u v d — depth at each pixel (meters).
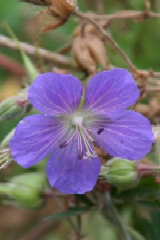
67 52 0.29
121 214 0.27
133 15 0.27
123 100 0.22
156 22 0.33
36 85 0.21
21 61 0.32
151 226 0.25
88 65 0.26
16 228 0.32
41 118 0.22
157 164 0.23
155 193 0.24
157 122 0.27
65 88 0.22
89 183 0.23
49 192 0.24
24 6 0.32
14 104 0.23
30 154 0.22
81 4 0.33
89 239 0.29
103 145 0.23
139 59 0.33
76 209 0.24
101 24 0.27
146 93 0.27
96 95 0.22
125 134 0.22
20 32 0.32
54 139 0.22
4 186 0.24
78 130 0.23
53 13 0.24
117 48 0.26
